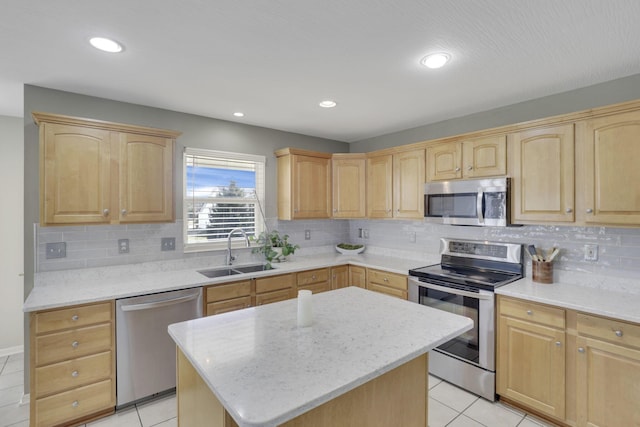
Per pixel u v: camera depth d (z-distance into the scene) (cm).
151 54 199
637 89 224
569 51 193
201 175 335
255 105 296
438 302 282
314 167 384
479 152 279
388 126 370
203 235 336
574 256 253
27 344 245
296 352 131
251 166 371
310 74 228
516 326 232
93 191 246
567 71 221
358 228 444
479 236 315
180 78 235
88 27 168
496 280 260
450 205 297
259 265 355
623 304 201
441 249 343
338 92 262
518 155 255
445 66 215
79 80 238
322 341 142
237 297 290
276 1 148
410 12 156
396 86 250
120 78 235
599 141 213
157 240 305
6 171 324
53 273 255
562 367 210
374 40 183
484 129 300
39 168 236
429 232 360
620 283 231
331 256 406
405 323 165
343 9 154
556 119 232
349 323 165
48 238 254
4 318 325
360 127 374
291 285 327
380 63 211
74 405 216
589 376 199
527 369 226
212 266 334
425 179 326
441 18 161
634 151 199
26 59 204
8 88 252
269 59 206
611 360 191
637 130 198
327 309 188
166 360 250
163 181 277
